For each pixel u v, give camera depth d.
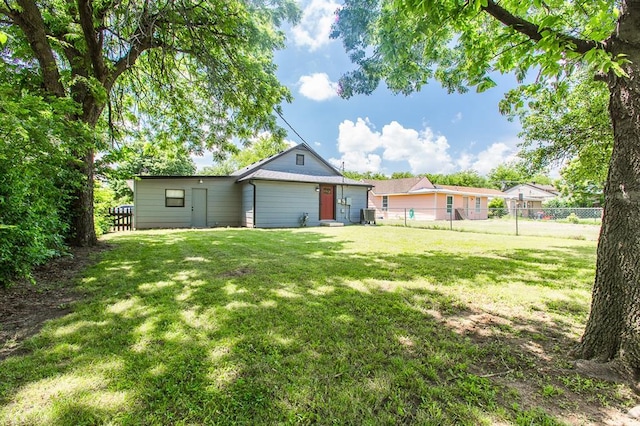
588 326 2.01
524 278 4.07
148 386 1.65
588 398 1.59
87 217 6.13
